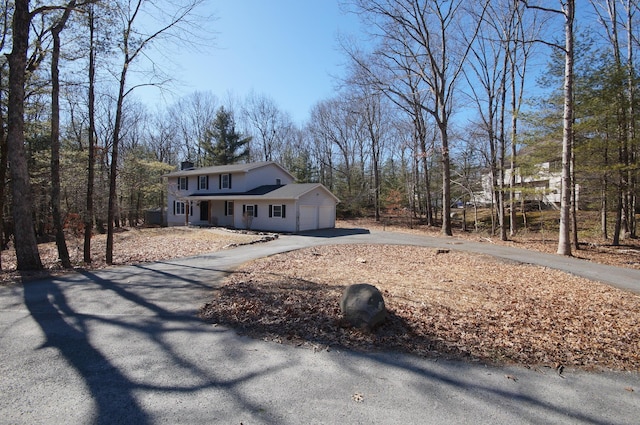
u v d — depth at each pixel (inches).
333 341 177.0
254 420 112.2
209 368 148.5
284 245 609.0
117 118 463.2
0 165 432.1
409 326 197.0
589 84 535.5
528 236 785.6
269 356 160.2
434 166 1285.7
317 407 119.7
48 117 668.7
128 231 964.6
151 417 113.7
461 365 153.5
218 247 595.2
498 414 117.3
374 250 550.6
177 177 1209.4
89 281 317.4
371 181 1571.1
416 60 802.2
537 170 647.1
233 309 227.6
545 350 171.6
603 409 122.2
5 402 122.1
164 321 208.7
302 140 1807.3
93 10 421.4
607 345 179.9
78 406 119.9
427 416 115.2
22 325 202.1
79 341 178.2
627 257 492.7
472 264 427.8
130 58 458.0
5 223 760.3
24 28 357.4
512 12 742.5
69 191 810.2
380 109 1386.6
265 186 1043.9
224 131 1641.2
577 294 284.8
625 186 566.3
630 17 641.0
